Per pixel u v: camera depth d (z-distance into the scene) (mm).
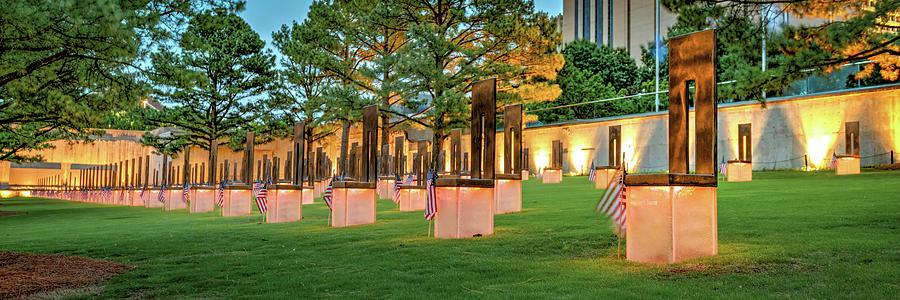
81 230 23719
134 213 36406
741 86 14938
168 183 44688
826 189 22156
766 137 40812
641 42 90312
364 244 14969
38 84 15820
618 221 11125
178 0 14148
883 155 35344
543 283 9227
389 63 35188
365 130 21469
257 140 53188
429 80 34219
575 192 29297
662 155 45406
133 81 15102
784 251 10398
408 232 16891
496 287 9234
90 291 10461
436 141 35281
